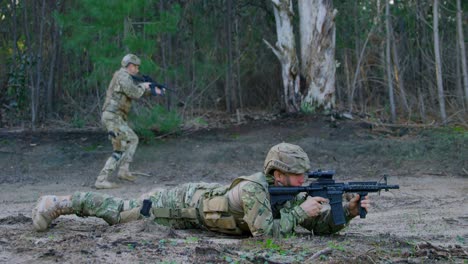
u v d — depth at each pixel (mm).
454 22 17859
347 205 5992
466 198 9852
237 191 5801
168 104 15859
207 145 14133
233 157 13586
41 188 11695
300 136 14367
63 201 6223
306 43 15539
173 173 12891
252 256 4766
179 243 5312
